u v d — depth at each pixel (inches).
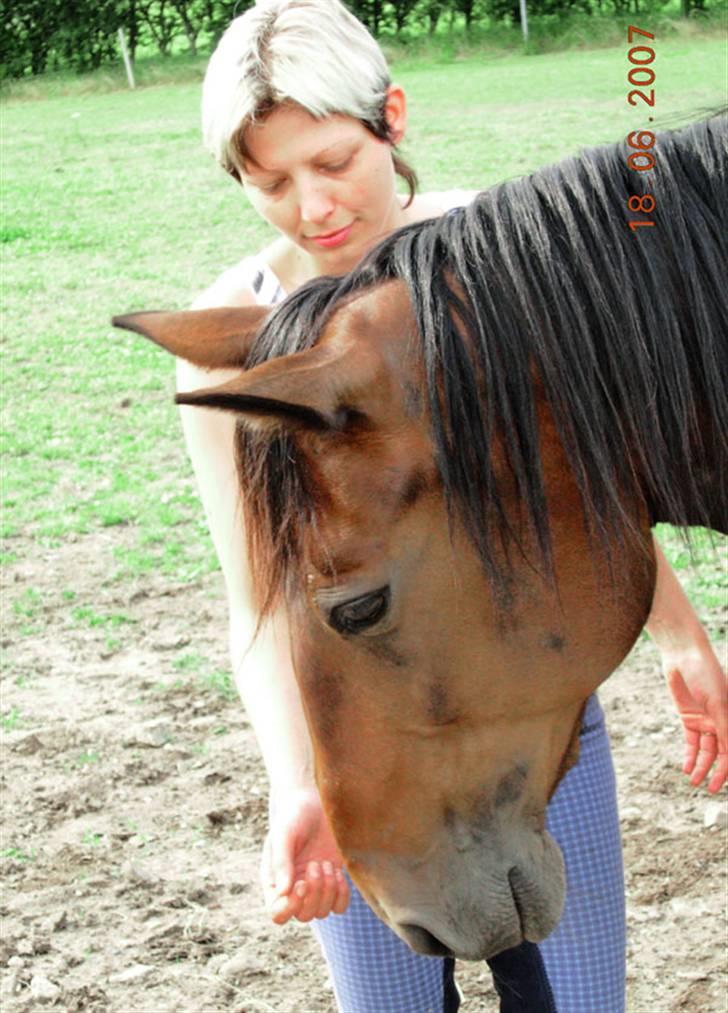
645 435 75.2
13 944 142.4
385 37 1061.1
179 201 553.9
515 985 94.8
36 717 186.1
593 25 1005.8
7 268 454.9
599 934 93.0
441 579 72.0
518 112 693.9
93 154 696.4
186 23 1088.2
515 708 76.1
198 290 412.2
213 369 78.7
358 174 86.5
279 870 84.3
